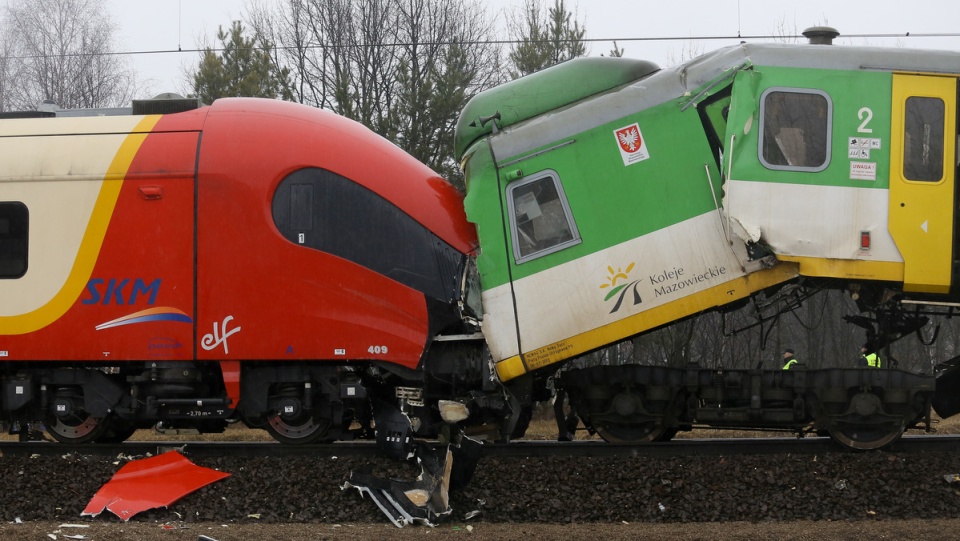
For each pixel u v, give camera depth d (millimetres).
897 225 9609
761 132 9695
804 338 28547
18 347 10188
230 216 10055
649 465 9398
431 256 10156
